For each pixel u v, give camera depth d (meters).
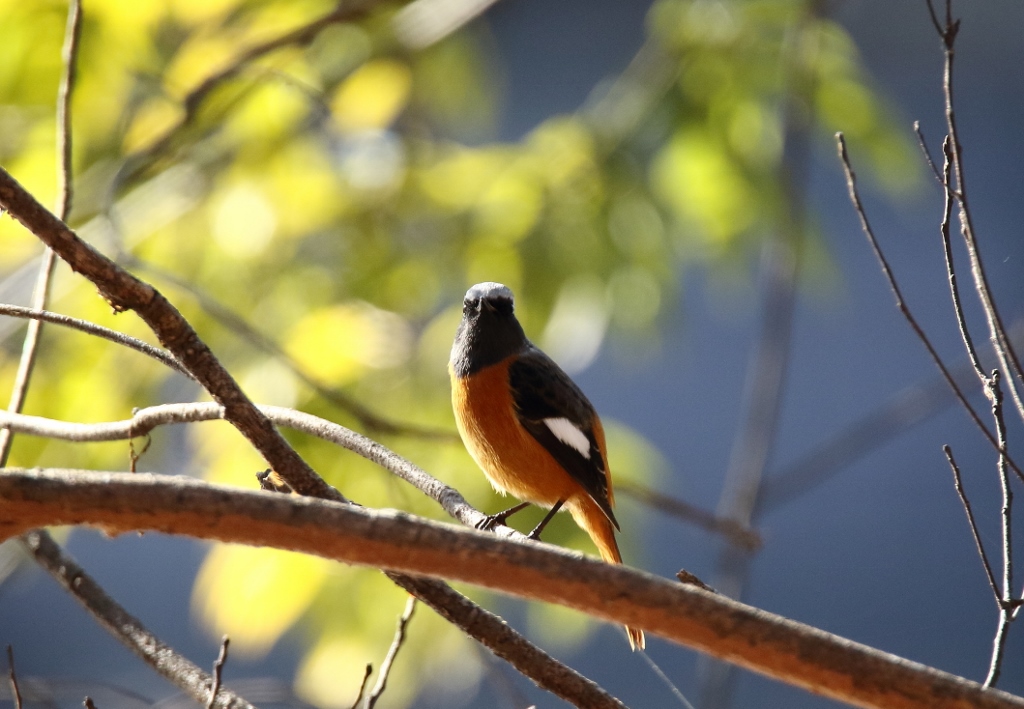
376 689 5.27
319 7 11.56
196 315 10.55
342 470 9.36
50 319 4.95
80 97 10.06
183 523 3.49
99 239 10.29
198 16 10.82
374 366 9.88
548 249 11.12
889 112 11.34
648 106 11.52
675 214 11.46
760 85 11.31
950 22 5.00
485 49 14.22
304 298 11.27
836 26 11.74
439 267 11.51
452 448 9.89
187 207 11.30
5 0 9.67
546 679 5.22
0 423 5.66
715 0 11.51
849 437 10.16
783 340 10.17
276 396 9.74
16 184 4.48
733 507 9.73
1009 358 4.77
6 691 6.56
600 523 8.47
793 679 3.48
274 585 9.45
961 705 3.38
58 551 6.29
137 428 5.35
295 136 11.59
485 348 8.38
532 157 11.54
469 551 3.52
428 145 12.09
